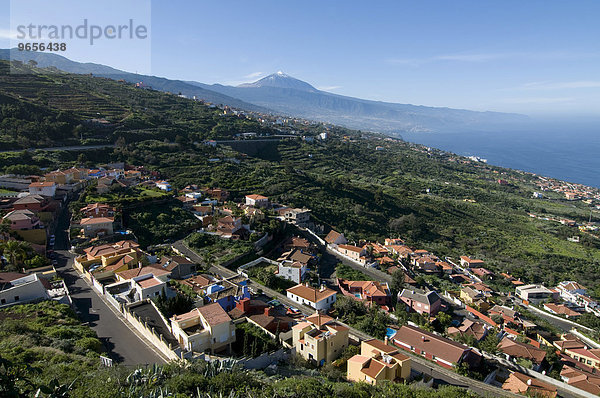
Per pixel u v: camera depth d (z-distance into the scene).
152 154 177.75
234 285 73.75
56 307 56.66
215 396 33.56
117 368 37.78
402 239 153.12
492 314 87.56
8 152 142.62
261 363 50.28
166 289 65.38
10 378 16.25
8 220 83.75
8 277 63.31
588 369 69.81
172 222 108.69
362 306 74.44
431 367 58.00
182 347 48.53
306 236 126.06
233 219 110.19
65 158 152.75
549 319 100.00
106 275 72.44
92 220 94.31
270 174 184.88
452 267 129.62
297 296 74.19
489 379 58.16
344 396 40.16
